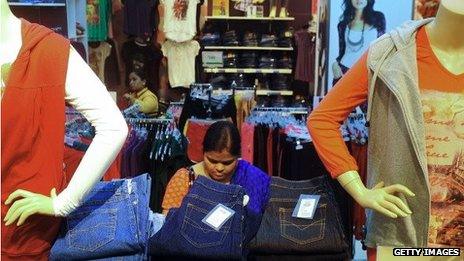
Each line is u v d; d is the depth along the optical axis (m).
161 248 1.50
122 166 2.77
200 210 1.60
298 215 1.69
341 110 1.46
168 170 2.85
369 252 1.55
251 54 5.38
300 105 5.12
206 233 1.52
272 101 5.28
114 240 1.48
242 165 2.07
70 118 2.67
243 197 1.66
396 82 1.33
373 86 1.39
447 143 1.37
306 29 5.39
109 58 5.46
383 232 1.46
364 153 2.61
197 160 3.29
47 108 1.36
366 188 1.46
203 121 3.35
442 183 1.40
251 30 5.60
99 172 1.38
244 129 3.11
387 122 1.40
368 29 3.52
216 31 5.52
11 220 1.36
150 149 2.88
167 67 5.46
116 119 1.40
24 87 1.33
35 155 1.39
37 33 1.36
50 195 1.40
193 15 5.26
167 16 5.27
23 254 1.45
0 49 1.32
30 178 1.40
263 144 3.09
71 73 1.37
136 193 1.61
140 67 5.47
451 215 1.43
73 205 1.38
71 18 3.99
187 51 5.34
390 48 1.37
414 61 1.34
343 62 3.59
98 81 1.42
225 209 1.60
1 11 1.34
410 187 1.40
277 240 1.61
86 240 1.48
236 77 5.32
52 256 1.46
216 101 3.50
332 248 1.61
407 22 1.44
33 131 1.36
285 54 5.45
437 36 1.35
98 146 1.38
